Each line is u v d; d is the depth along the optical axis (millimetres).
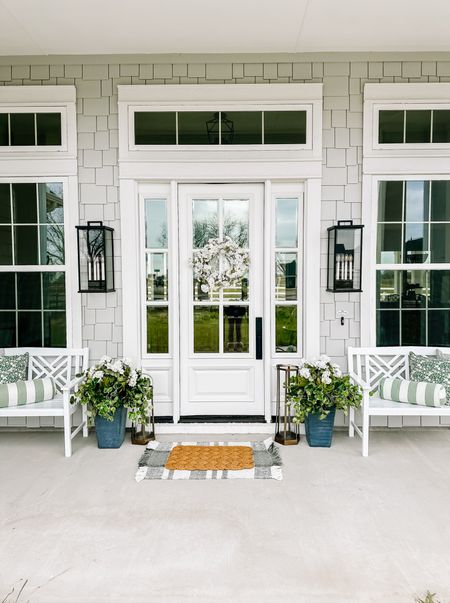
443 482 3008
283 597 1970
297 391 3607
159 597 1972
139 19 3275
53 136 3889
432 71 3848
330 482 3006
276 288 4023
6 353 3922
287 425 3840
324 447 3592
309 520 2557
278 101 3826
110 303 3953
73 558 2229
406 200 3926
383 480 3033
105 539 2381
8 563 2193
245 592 1998
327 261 3920
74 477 3086
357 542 2352
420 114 3859
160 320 4035
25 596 1983
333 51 3793
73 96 3848
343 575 2104
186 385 4039
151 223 4012
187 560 2211
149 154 3844
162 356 4012
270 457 3387
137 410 3607
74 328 3945
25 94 3854
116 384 3541
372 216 3891
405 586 2033
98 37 3531
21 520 2561
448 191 3914
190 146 3842
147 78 3846
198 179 3875
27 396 3521
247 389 4043
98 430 3578
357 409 3939
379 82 3846
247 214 4004
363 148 3861
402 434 3889
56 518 2580
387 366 3875
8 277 3982
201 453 3453
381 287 3961
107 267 3848
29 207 3939
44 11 3152
